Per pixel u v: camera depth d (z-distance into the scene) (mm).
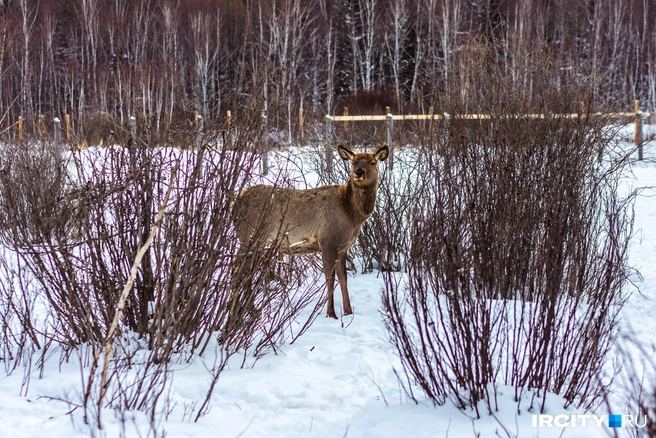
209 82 48625
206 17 57594
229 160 9328
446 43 52875
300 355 9922
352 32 64938
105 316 9016
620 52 66312
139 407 7242
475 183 11148
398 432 6887
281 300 11102
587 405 7480
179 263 8891
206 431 6875
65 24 63938
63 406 7258
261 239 9812
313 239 12656
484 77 13078
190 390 7941
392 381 8773
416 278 8062
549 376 7480
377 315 12141
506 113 12555
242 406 7699
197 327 9109
